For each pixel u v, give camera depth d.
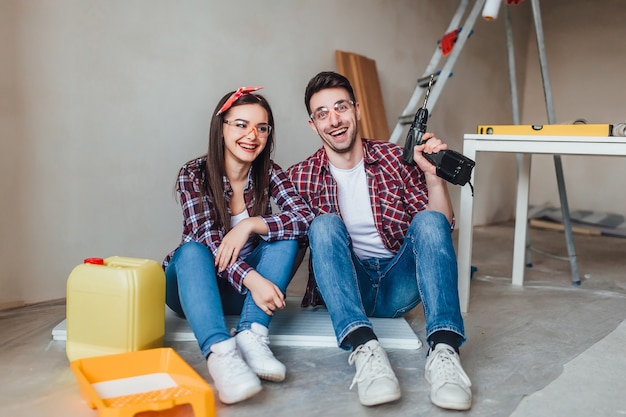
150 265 1.56
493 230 4.52
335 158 1.76
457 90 4.45
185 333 1.75
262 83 3.00
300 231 1.62
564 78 5.07
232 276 1.53
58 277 2.27
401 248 1.65
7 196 2.10
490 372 1.54
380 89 3.70
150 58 2.50
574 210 4.98
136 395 1.30
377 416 1.27
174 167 2.64
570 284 2.67
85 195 2.33
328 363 1.58
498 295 2.43
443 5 4.27
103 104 2.35
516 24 5.03
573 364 1.61
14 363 1.57
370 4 3.64
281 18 3.07
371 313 1.87
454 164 1.64
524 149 2.08
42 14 2.14
